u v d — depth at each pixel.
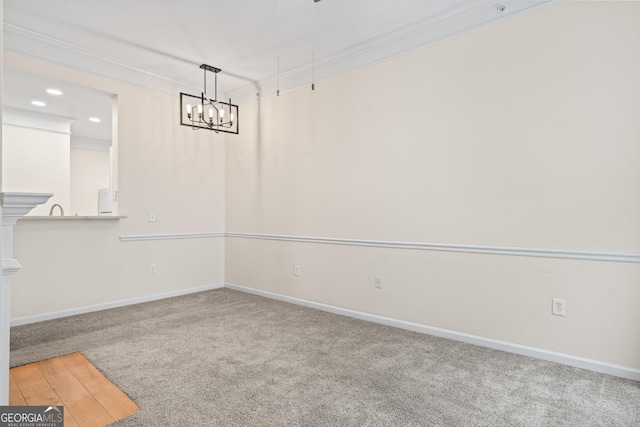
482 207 2.79
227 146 4.89
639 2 2.20
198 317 3.54
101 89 3.76
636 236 2.22
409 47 3.15
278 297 4.25
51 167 5.32
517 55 2.61
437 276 3.04
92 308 3.73
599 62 2.32
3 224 1.32
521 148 2.62
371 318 3.44
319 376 2.28
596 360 2.36
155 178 4.21
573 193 2.42
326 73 3.76
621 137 2.26
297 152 4.05
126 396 2.04
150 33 3.21
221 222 4.90
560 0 2.44
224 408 1.92
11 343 2.83
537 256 2.56
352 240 3.57
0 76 0.92
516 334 2.66
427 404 1.96
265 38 3.29
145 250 4.14
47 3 2.75
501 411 1.90
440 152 2.99
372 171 3.42
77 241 3.64
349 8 2.80
